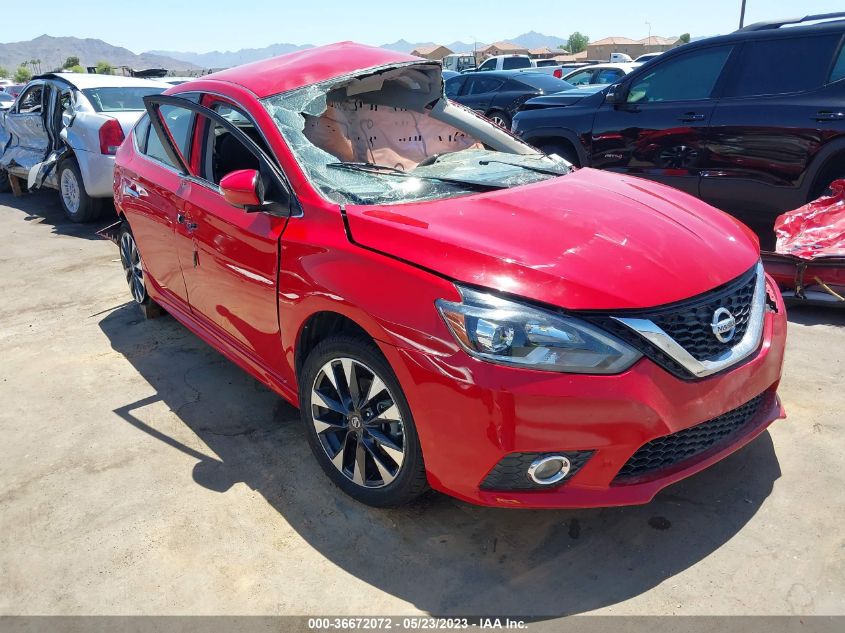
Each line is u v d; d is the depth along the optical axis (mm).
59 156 7648
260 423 3385
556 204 2742
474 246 2336
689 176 5816
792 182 5203
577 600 2215
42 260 6426
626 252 2381
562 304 2148
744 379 2369
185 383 3840
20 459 3170
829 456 2840
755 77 5383
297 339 2783
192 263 3520
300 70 3346
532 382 2088
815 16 5395
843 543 2375
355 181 2922
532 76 12859
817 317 4301
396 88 3689
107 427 3408
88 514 2756
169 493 2863
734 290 2422
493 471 2203
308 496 2803
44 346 4438
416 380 2234
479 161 3506
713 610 2139
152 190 3852
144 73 13750
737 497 2637
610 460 2170
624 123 6184
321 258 2580
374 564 2420
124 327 4707
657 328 2170
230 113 3316
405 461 2410
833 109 4914
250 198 2779
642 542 2445
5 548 2598
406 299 2277
